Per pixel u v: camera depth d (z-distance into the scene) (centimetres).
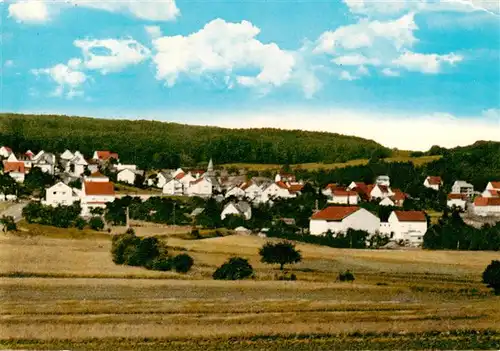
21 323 6775
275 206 17450
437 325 7075
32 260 9456
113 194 16725
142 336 6581
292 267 10175
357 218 14575
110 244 11081
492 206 17800
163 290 8156
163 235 12769
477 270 10381
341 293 8281
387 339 6694
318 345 6500
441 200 18875
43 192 17800
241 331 6725
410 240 14438
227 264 9250
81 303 7462
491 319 7281
